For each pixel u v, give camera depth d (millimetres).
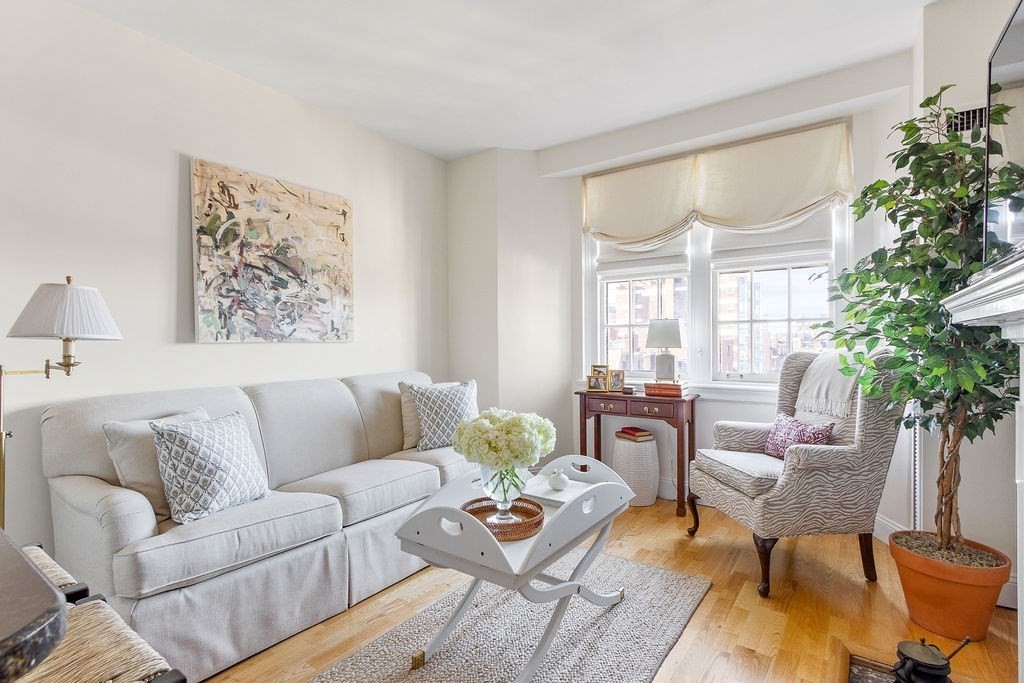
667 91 3092
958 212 1943
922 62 2367
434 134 3680
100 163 2264
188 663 1679
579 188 4125
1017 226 1236
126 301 2342
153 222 2438
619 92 3092
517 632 1973
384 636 1957
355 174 3457
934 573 1897
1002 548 2141
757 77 2941
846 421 2479
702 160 3539
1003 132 1349
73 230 2182
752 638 1917
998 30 2197
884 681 1667
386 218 3682
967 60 2254
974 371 1723
